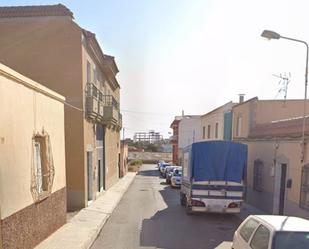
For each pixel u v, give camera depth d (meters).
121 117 31.36
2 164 6.23
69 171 14.36
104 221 11.91
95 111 15.74
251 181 16.39
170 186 26.66
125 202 17.02
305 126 11.06
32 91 7.88
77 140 14.42
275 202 13.21
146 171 49.44
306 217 10.40
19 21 14.66
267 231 5.37
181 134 49.88
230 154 12.60
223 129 23.59
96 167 17.75
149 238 9.74
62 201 10.56
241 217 13.00
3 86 6.31
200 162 12.58
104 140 21.25
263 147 14.80
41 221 8.50
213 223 12.00
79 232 9.78
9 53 14.66
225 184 12.52
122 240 9.48
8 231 6.45
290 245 5.00
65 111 14.41
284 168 13.05
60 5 14.60
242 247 5.95
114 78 25.12
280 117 17.34
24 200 7.32
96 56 17.45
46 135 8.91
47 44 14.57
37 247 8.08
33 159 7.92
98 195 18.41
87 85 15.60
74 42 14.49
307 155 10.58
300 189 10.93
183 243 9.26
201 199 12.48
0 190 6.13
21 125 7.19
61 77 14.52
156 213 13.87
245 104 18.09
